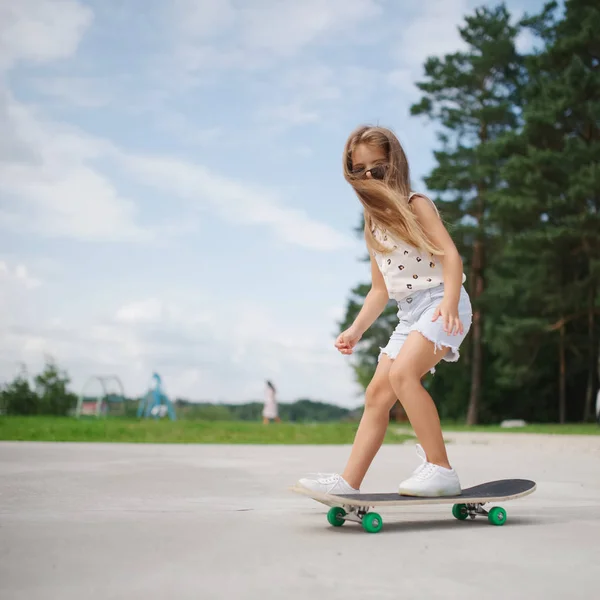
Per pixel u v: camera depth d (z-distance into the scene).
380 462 7.58
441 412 38.44
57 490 4.93
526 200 30.19
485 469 7.10
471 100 35.97
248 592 2.24
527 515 3.99
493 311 35.00
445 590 2.27
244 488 5.12
